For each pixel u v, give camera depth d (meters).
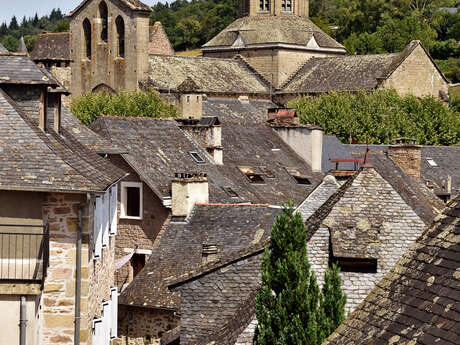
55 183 25.56
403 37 191.75
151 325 41.50
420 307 16.08
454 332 14.90
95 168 29.36
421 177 75.69
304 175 66.00
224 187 56.19
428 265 16.88
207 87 123.75
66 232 26.88
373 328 16.62
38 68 29.50
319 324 23.53
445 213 17.80
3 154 26.11
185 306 30.41
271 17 135.00
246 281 30.08
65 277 27.09
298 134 68.38
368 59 129.62
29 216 26.62
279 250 24.66
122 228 52.78
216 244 42.34
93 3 124.19
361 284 26.69
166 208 51.56
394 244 27.05
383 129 107.12
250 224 42.84
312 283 23.98
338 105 109.81
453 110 121.81
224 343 26.97
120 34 122.81
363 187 27.91
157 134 58.09
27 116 28.36
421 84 125.12
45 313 27.22
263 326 23.66
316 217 28.44
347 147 76.56
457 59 196.00
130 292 42.25
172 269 42.50
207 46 136.88
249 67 133.38
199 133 60.56
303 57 134.25
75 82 125.50
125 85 121.50
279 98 130.25
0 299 25.28
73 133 37.12
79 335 27.27
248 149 65.75
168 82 121.31
